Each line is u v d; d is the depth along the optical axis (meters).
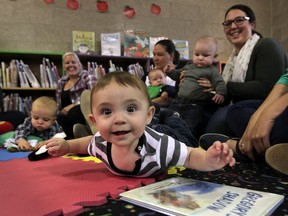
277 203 0.52
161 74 2.04
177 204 0.52
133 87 0.66
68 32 2.97
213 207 0.50
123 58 2.94
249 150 0.91
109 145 0.74
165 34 3.34
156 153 0.70
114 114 0.64
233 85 1.52
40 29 2.89
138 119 0.65
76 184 0.70
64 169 0.88
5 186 0.70
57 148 0.86
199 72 1.69
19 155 1.28
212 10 3.54
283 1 3.57
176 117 1.31
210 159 0.63
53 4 2.93
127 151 0.70
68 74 2.22
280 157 0.77
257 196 0.55
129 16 3.19
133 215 0.50
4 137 1.70
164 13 3.34
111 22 3.13
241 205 0.50
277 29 3.68
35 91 2.82
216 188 0.61
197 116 1.58
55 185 0.69
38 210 0.53
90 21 3.05
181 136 1.09
